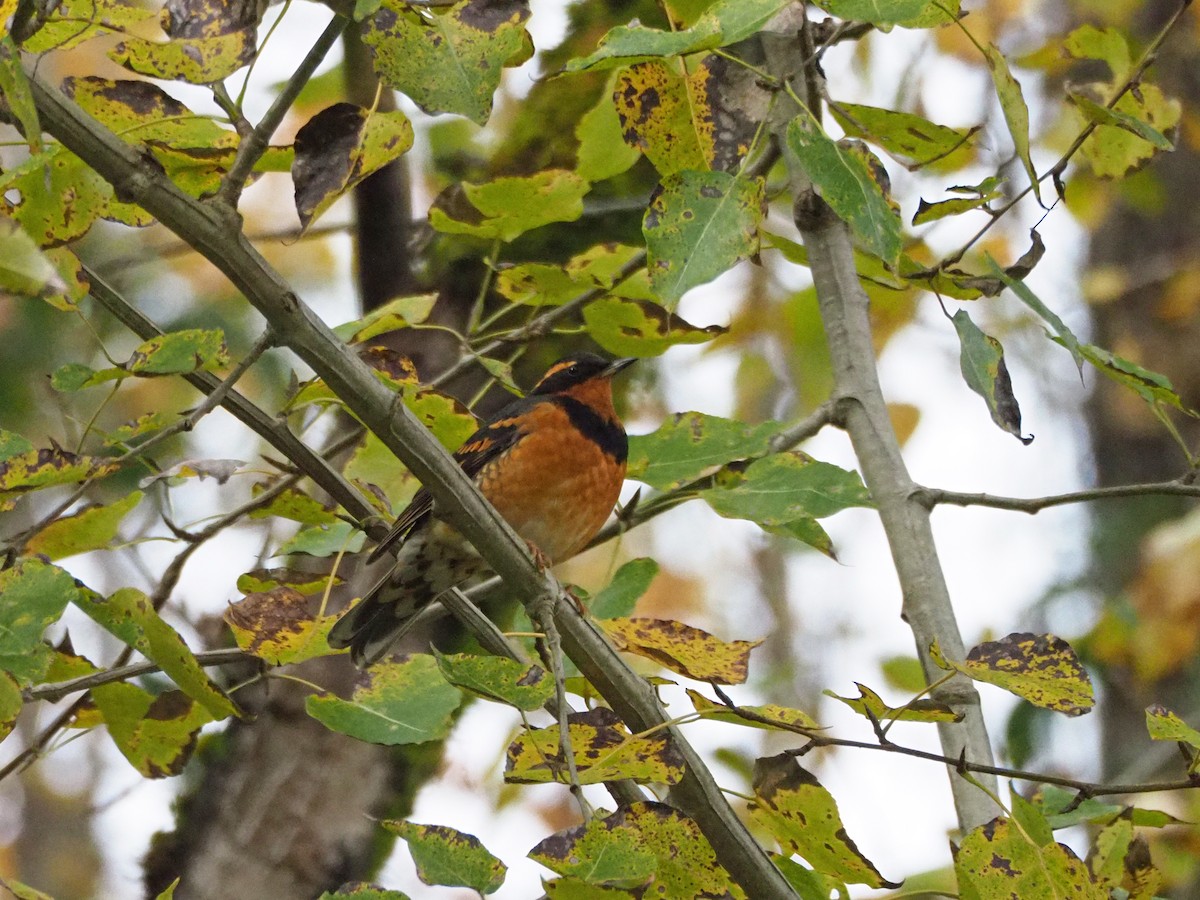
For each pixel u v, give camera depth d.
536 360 14.38
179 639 7.32
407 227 13.75
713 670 7.80
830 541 9.30
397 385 9.27
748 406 20.36
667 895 7.21
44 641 7.14
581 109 13.80
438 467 8.16
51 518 7.86
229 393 9.07
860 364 10.79
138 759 8.91
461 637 13.61
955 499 10.08
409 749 13.34
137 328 8.62
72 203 7.68
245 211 19.06
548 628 7.76
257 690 12.85
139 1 10.10
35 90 6.80
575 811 17.52
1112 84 9.98
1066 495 9.64
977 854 7.11
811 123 7.36
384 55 6.99
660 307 9.59
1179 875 13.64
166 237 17.81
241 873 12.02
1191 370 18.66
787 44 10.35
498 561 8.33
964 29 7.49
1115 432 19.14
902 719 7.45
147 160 7.09
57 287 6.12
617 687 8.50
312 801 12.33
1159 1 18.70
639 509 10.46
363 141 7.37
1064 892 7.03
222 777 12.63
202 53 7.21
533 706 6.63
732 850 8.20
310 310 7.62
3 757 20.31
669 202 7.23
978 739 9.30
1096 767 16.48
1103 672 16.69
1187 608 16.05
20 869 19.97
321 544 9.95
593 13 14.04
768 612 21.78
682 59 8.28
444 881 6.57
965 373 8.16
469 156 14.43
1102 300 18.92
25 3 6.89
